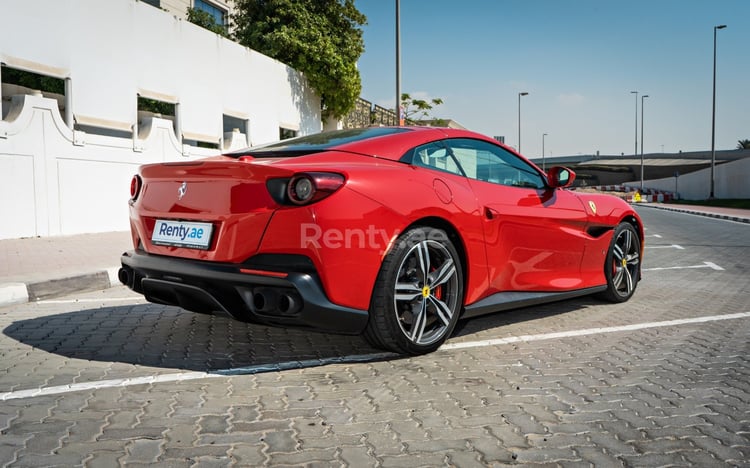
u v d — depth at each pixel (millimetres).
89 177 9148
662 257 8703
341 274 2682
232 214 2740
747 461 1987
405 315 3053
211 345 3332
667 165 55406
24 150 8062
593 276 4484
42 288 4926
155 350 3217
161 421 2215
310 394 2547
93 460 1879
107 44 9602
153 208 3125
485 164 3678
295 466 1874
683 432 2217
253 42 16234
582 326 4023
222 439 2064
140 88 10391
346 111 18125
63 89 8945
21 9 8070
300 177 2627
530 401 2518
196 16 15727
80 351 3191
